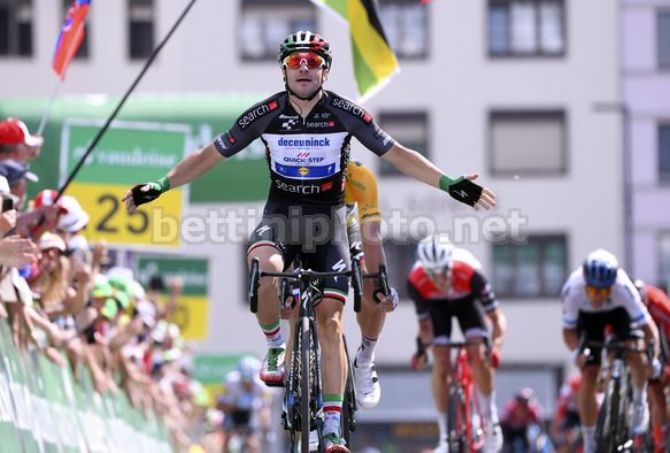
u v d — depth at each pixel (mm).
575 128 80312
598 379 28797
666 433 28750
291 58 18453
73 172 23109
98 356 27578
